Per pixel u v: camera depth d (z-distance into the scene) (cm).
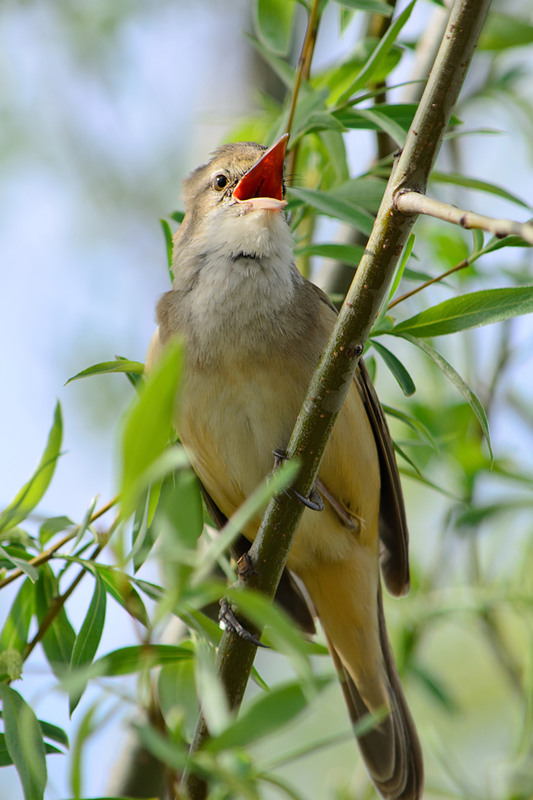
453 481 832
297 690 348
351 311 485
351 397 662
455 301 530
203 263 666
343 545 704
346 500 685
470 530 818
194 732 498
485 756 1028
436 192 895
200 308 650
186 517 332
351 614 725
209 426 643
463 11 441
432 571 828
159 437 302
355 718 720
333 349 493
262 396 632
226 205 678
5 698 445
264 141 825
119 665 456
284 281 649
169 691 543
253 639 515
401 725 711
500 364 880
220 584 373
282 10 731
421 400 925
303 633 755
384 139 727
